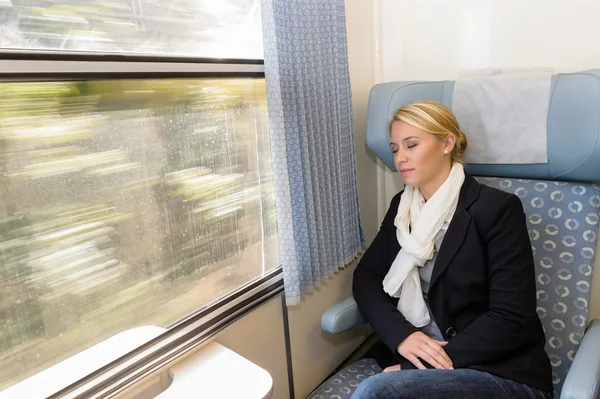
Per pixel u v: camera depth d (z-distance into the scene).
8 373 0.81
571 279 1.22
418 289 1.25
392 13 1.67
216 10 1.08
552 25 1.39
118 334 0.98
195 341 1.06
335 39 1.33
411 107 1.21
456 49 1.57
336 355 1.63
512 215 1.15
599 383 0.96
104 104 0.89
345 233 1.48
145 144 0.98
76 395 0.84
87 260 0.90
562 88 1.14
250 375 0.96
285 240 1.20
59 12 0.80
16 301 0.80
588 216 1.20
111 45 0.89
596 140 1.10
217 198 1.17
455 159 1.28
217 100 1.13
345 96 1.44
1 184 0.76
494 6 1.47
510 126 1.24
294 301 1.25
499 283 1.13
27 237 0.80
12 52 0.72
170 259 1.07
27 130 0.78
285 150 1.16
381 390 0.96
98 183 0.90
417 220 1.24
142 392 0.96
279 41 1.12
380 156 1.43
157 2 0.95
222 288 1.22
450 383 0.99
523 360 1.10
